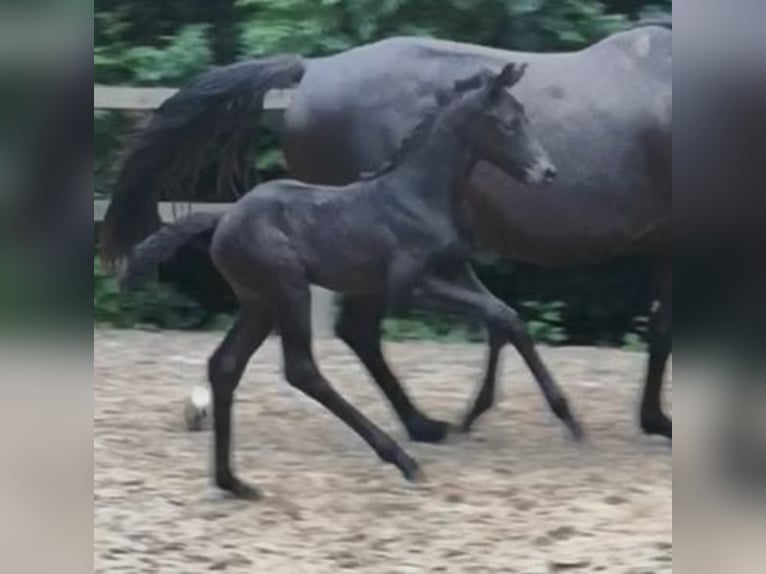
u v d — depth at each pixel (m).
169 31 11.51
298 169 7.50
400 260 6.57
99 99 10.03
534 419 7.81
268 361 9.09
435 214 6.63
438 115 6.68
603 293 10.57
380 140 7.23
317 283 6.53
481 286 6.90
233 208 6.43
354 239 6.50
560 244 7.37
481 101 6.62
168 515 6.14
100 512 6.13
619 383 8.73
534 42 10.77
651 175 7.27
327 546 5.82
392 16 10.81
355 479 6.65
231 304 10.66
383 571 5.57
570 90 7.31
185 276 10.62
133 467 6.77
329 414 7.85
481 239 7.45
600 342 10.62
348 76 7.32
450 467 6.86
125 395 8.18
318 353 9.34
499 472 6.78
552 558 5.64
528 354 6.87
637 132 7.25
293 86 7.44
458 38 10.80
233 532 5.97
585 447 7.19
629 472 6.80
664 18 9.56
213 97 7.13
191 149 7.16
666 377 8.83
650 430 7.45
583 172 7.25
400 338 10.19
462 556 5.71
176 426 7.53
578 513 6.18
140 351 9.48
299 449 7.16
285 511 6.21
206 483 6.54
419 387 8.55
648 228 7.34
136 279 6.43
